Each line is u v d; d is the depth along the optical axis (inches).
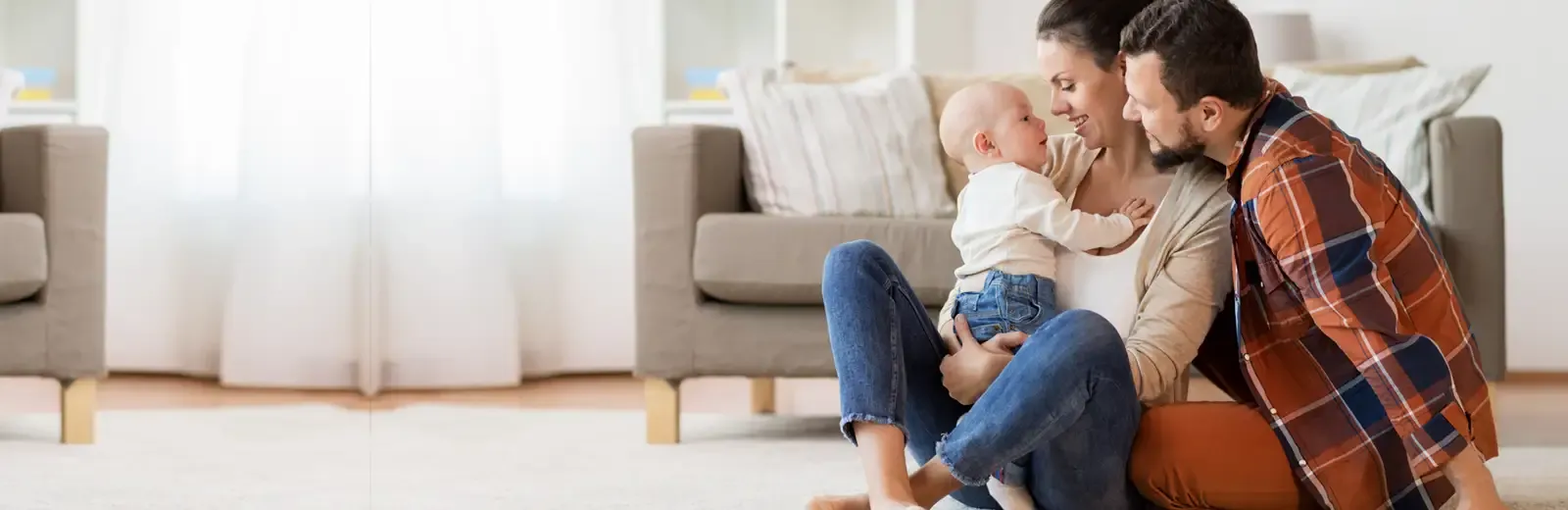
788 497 78.2
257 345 153.5
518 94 163.6
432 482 86.6
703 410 134.0
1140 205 60.3
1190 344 55.9
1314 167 50.1
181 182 153.4
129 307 151.9
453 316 158.9
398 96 159.3
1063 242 58.5
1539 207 161.0
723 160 111.0
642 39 167.5
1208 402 57.1
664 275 106.7
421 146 159.6
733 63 179.9
